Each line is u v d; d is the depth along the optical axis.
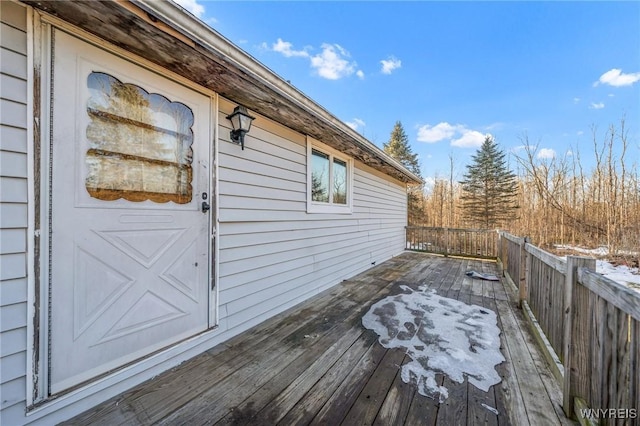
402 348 2.37
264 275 3.08
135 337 1.87
